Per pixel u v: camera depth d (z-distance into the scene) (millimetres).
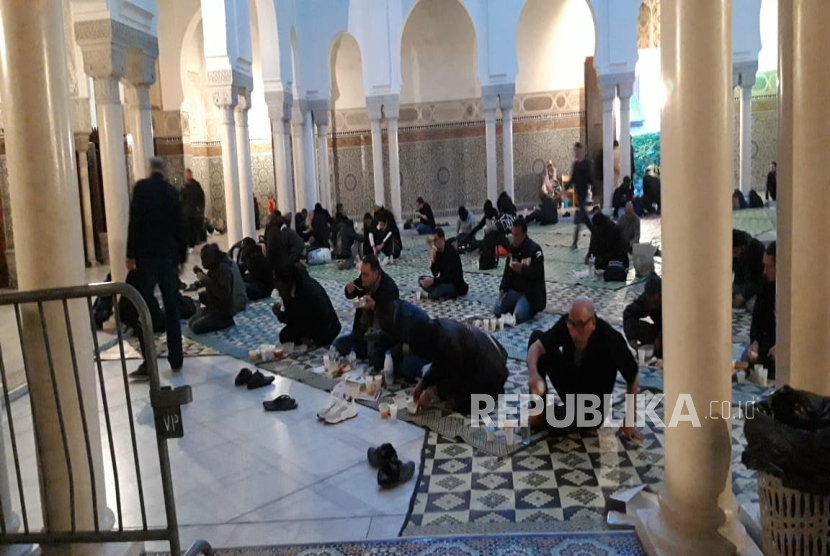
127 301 3648
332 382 3475
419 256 7809
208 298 4676
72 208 1790
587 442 2605
